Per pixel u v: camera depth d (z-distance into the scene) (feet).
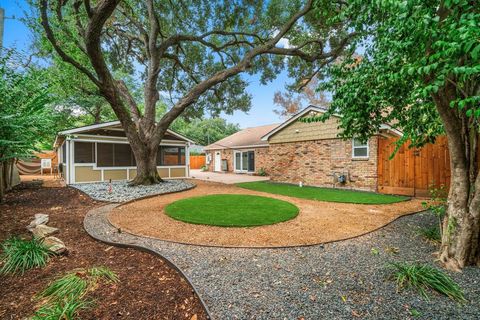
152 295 7.27
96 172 37.11
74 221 15.52
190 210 18.52
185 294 7.38
